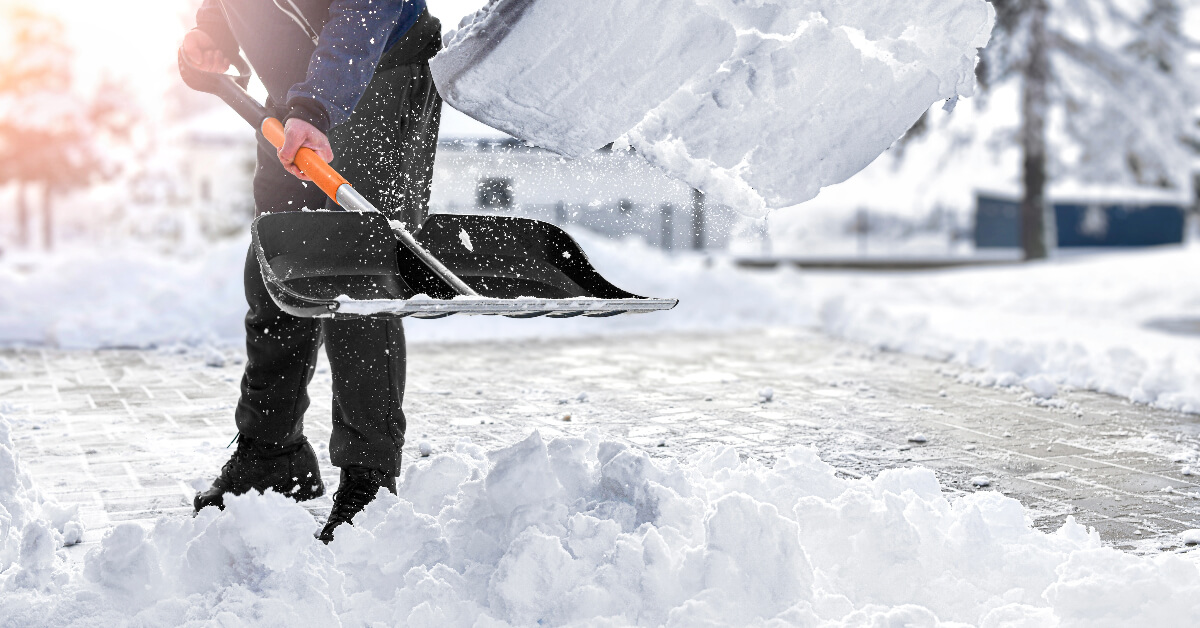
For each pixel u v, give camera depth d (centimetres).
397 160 255
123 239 3553
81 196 4628
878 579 214
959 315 908
